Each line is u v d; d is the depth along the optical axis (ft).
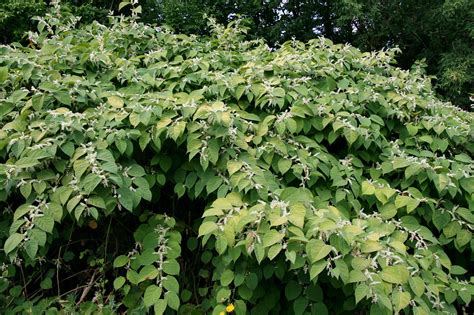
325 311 6.44
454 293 7.13
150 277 6.88
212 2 30.42
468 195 8.27
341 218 6.41
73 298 8.01
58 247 8.55
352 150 8.87
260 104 8.66
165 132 7.68
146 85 9.10
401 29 29.96
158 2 30.04
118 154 7.48
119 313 8.07
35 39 10.66
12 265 7.79
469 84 27.14
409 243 7.75
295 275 6.68
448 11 26.50
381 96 9.40
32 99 7.80
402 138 9.55
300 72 9.64
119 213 8.42
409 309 6.49
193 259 8.54
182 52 10.96
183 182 7.89
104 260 8.26
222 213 6.48
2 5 22.58
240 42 12.46
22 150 7.18
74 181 6.88
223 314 6.61
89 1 27.53
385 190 7.92
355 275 5.71
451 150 9.61
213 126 7.59
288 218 6.02
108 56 9.65
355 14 27.86
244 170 7.27
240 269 6.70
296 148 8.08
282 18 33.32
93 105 8.50
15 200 7.95
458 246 7.91
